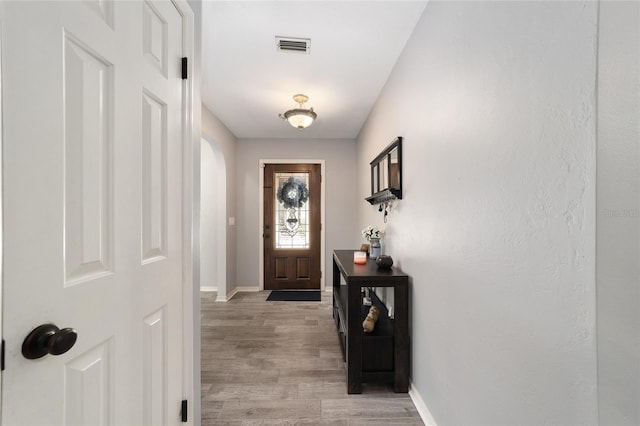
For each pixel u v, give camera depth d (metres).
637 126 0.52
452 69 1.29
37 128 0.57
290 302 3.86
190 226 1.18
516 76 0.87
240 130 4.07
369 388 1.90
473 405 1.12
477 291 1.09
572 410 0.68
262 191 4.47
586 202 0.64
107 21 0.75
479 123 1.08
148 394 0.93
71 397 0.64
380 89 2.72
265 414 1.64
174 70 1.08
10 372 0.52
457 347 1.25
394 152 2.21
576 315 0.67
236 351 2.43
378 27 1.80
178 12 1.12
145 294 0.91
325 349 2.46
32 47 0.55
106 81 0.75
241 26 1.80
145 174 0.91
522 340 0.85
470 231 1.14
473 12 1.12
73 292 0.65
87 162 0.69
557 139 0.72
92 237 0.70
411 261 1.86
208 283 4.54
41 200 0.58
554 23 0.73
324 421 1.59
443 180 1.38
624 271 0.54
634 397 0.53
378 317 2.20
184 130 1.16
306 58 2.17
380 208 2.73
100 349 0.73
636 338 0.52
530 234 0.82
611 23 0.57
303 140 4.48
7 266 0.52
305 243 4.51
